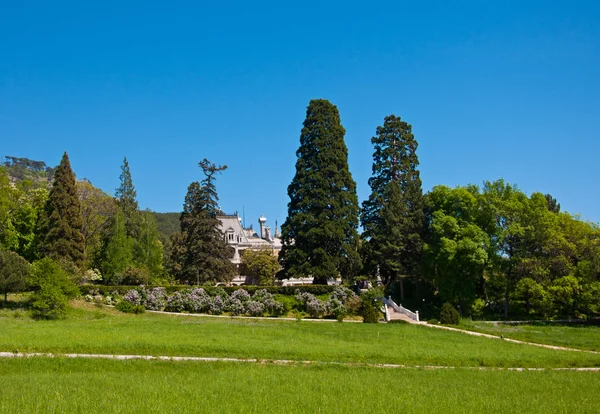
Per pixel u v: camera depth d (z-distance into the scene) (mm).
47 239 71312
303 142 72750
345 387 26984
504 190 70688
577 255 65750
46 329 41688
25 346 33594
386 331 49188
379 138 79250
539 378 31312
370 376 30219
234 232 112875
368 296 62250
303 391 25828
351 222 71375
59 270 55312
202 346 35500
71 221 73125
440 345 42031
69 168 74312
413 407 23688
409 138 79938
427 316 65812
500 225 68250
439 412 23203
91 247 82375
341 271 71562
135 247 84375
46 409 21484
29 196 81500
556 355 39344
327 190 70562
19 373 29109
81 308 58875
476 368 34281
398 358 35562
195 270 79000
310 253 68812
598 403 25469
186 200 97750
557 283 62250
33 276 54156
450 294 65312
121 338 37594
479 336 48656
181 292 64562
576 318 66375
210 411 21906
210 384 26703
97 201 84812
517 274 66375
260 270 98438
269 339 40875
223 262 81438
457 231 65438
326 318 60906
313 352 35531
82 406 21938
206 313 62625
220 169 83375
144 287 66000
